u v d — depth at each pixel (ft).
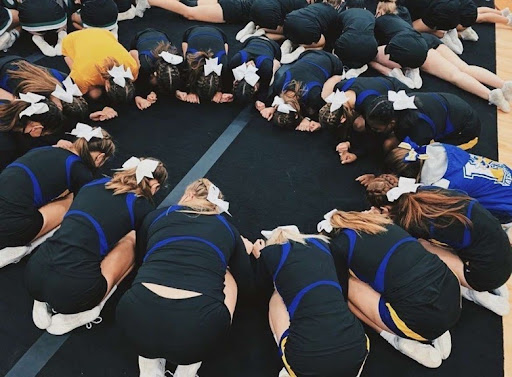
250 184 8.28
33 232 6.51
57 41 11.14
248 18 12.52
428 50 10.97
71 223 5.75
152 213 5.96
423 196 6.16
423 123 7.81
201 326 5.07
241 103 9.49
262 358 6.05
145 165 6.23
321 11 10.80
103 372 5.79
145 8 12.50
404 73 10.69
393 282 5.59
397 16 11.12
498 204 7.00
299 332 5.18
